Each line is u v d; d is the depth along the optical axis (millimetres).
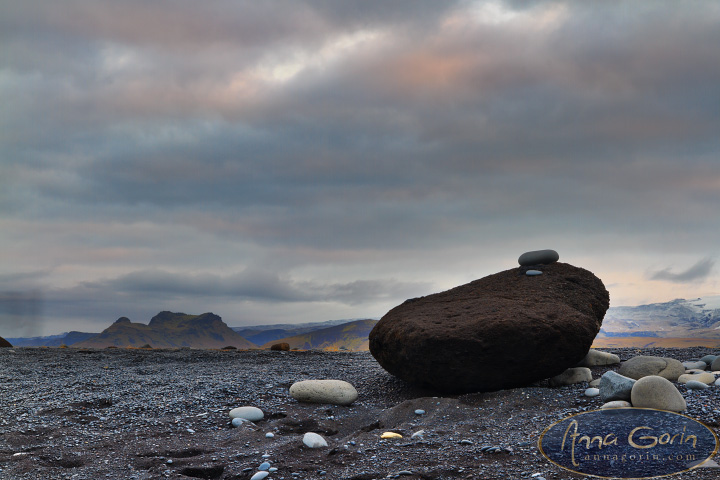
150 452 5969
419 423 6871
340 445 6000
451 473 4770
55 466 5613
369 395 9336
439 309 9305
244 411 7602
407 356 8492
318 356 15172
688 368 9508
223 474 5211
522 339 7977
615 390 6762
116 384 10133
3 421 7465
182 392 9219
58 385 10125
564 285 9977
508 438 5715
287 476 4977
